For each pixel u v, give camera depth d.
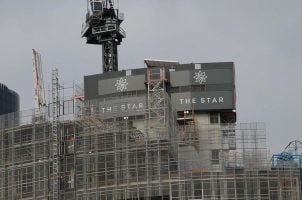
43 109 128.88
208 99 144.00
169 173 116.69
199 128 139.75
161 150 118.44
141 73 144.75
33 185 122.69
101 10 181.50
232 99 144.00
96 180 118.81
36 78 173.62
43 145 123.94
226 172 116.25
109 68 179.38
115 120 125.75
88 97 147.12
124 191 117.19
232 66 146.25
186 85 145.00
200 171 116.19
